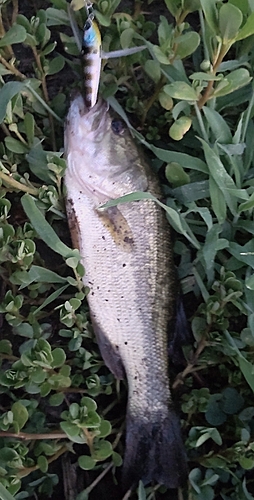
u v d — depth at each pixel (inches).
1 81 15.9
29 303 17.2
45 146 17.8
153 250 16.4
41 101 16.4
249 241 16.4
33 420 16.1
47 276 15.8
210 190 16.0
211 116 15.8
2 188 16.1
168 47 15.2
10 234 14.9
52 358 14.4
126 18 16.8
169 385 16.6
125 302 16.5
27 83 15.0
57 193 16.0
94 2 16.1
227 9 12.8
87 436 14.2
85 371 17.2
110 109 16.3
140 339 16.6
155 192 16.5
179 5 14.9
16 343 17.8
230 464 15.8
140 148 16.6
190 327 17.5
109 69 17.5
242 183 16.8
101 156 15.9
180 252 17.1
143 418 16.5
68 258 15.0
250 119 17.1
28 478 16.1
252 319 15.5
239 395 16.5
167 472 16.2
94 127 15.7
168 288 16.7
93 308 16.5
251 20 13.5
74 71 17.9
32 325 16.0
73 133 15.6
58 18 16.4
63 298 17.5
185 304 17.8
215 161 15.6
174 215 15.3
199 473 15.8
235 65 16.0
